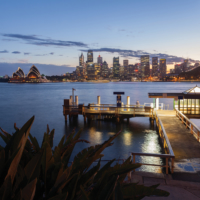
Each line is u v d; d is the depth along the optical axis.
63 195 1.37
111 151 15.56
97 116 29.02
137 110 27.05
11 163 1.39
